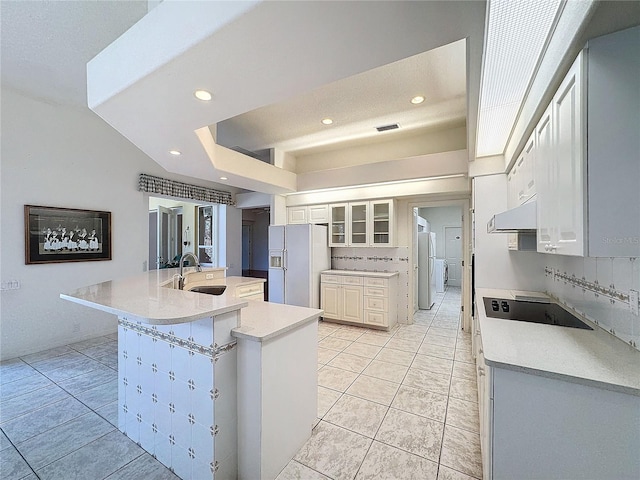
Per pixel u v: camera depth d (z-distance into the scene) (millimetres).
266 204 5934
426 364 3139
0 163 3150
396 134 4066
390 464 1729
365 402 2387
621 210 1066
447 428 2051
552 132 1447
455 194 4293
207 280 3520
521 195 2273
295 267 4875
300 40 1236
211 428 1511
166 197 4973
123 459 1770
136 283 2271
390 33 1209
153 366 1789
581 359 1243
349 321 4586
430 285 5797
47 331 3496
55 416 2186
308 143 4418
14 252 3244
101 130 3965
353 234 4844
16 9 2098
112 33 2350
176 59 1354
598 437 1104
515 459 1221
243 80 1526
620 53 1070
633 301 1332
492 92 1783
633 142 1057
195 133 2270
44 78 3000
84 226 3783
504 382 1234
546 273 2713
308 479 1631
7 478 1624
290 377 1767
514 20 1198
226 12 1144
